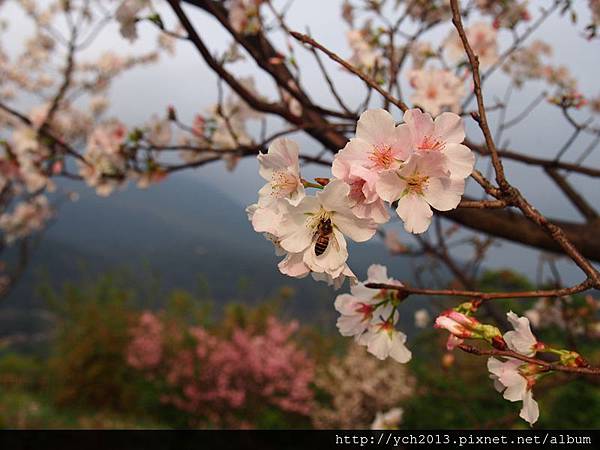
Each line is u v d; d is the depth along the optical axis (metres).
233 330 11.03
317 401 9.49
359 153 0.98
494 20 2.54
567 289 0.99
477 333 1.06
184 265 59.50
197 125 2.91
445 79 2.26
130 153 3.01
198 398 9.34
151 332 10.39
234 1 2.39
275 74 1.97
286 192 1.06
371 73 2.20
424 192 0.96
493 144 1.01
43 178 3.38
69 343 10.84
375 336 1.36
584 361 1.06
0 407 8.81
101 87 7.28
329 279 1.04
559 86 3.26
